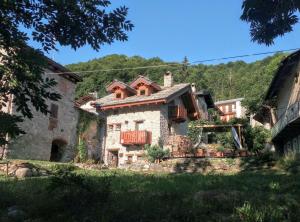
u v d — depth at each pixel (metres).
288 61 25.30
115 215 8.34
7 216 8.88
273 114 33.91
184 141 30.14
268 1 6.35
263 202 9.46
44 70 8.43
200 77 93.62
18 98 8.35
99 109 35.50
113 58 84.69
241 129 31.61
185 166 26.17
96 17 8.38
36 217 8.83
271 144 32.16
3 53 8.35
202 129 33.41
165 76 38.44
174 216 8.35
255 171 22.20
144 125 33.53
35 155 28.00
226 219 8.17
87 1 8.15
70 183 9.71
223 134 33.75
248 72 101.75
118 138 34.59
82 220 8.23
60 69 30.39
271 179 14.86
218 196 9.77
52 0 8.08
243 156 26.17
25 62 7.99
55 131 30.39
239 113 77.62
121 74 74.25
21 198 10.80
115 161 34.81
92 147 34.38
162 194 11.02
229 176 17.00
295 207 9.01
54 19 8.42
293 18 6.38
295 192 11.67
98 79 71.31
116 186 13.16
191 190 11.94
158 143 32.28
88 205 9.11
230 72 105.38
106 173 20.17
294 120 22.94
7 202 10.22
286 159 22.56
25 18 8.34
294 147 27.31
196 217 8.26
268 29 6.54
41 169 19.94
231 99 86.19
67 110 32.00
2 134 7.82
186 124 38.94
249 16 6.51
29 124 27.52
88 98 42.88
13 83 7.98
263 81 56.88
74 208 8.86
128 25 8.50
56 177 9.85
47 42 8.69
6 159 23.95
